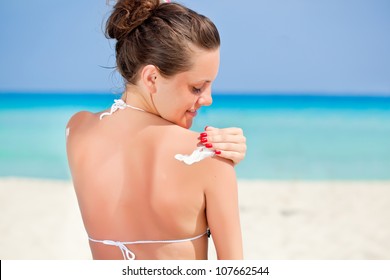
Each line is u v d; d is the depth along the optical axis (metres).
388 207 9.43
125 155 1.87
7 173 11.84
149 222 1.82
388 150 15.41
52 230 7.91
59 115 21.72
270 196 10.09
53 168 12.38
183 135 1.82
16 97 24.98
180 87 1.80
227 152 1.76
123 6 1.86
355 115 21.77
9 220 8.38
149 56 1.79
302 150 15.32
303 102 25.38
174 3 1.86
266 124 19.84
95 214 1.92
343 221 8.59
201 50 1.76
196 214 1.78
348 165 13.35
